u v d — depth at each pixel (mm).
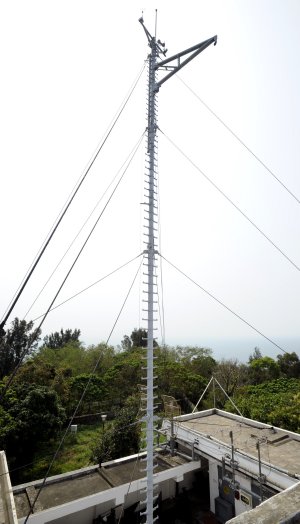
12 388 23641
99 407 32125
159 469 16109
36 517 12000
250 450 14734
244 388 32188
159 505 16641
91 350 44938
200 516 15789
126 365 36500
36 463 22375
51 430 22141
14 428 20156
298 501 3359
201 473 18656
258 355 54906
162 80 11141
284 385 29734
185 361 45094
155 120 11234
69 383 31984
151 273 9836
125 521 15094
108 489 13758
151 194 10508
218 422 19000
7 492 10523
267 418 22125
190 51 10375
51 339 59562
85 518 14703
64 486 14195
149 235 10172
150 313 9477
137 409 23969
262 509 3250
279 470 12523
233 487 14281
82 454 23719
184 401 32750
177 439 17781
